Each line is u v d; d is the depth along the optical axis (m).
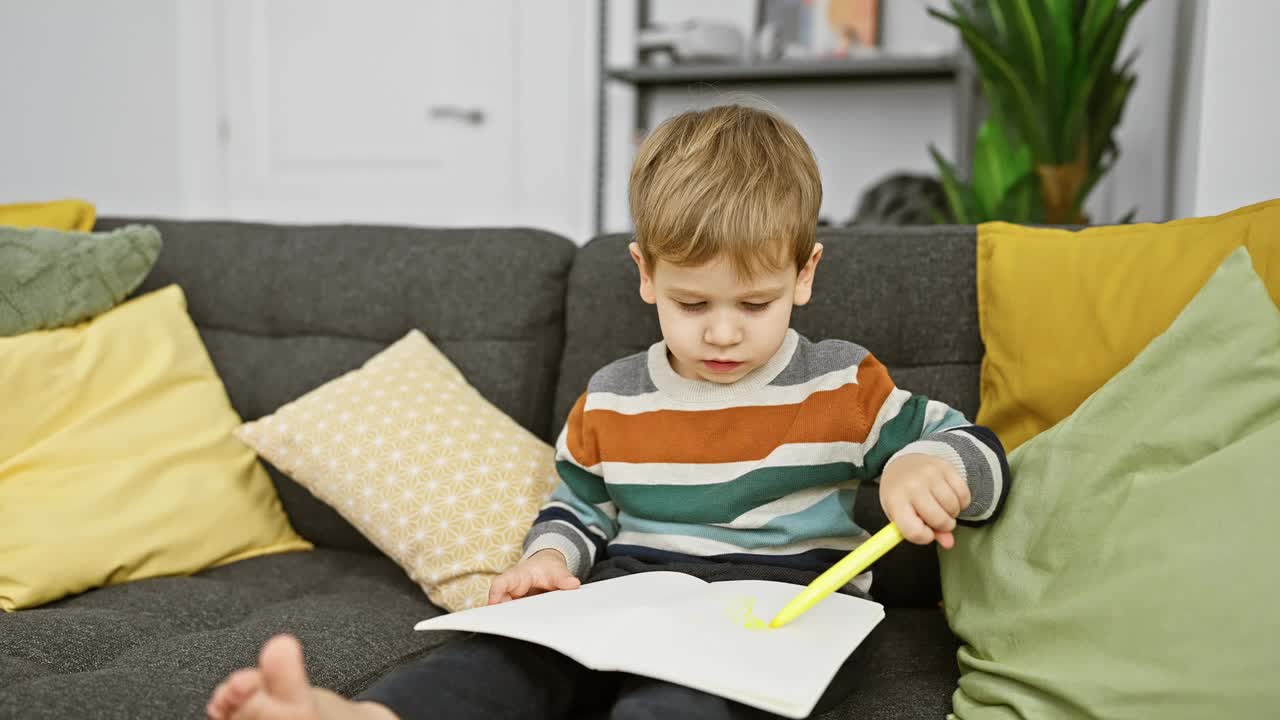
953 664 0.92
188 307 1.52
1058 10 1.63
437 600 1.12
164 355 1.36
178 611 1.07
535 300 1.35
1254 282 0.80
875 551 0.78
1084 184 1.76
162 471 1.26
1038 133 1.73
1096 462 0.80
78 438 1.23
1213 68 1.36
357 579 1.23
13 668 0.85
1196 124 1.48
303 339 1.45
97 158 2.92
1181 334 0.81
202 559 1.24
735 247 0.85
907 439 0.94
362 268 1.43
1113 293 1.01
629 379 1.03
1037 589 0.79
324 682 0.87
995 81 1.74
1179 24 1.74
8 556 1.11
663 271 0.90
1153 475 0.76
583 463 1.02
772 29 2.73
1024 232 1.12
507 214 3.09
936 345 1.16
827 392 0.97
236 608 1.11
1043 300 1.05
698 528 0.95
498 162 3.08
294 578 1.22
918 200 2.52
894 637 1.00
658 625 0.75
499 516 1.13
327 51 3.20
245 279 1.49
